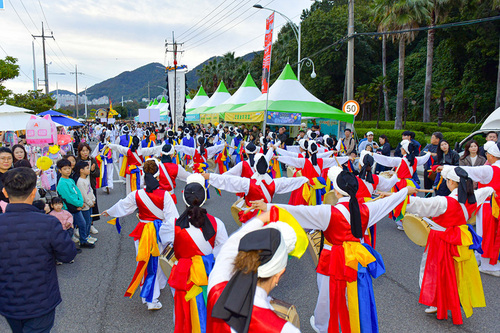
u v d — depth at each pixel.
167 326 4.32
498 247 5.61
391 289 5.25
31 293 2.79
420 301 4.32
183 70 18.55
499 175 5.43
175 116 18.69
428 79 31.52
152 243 4.38
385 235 7.70
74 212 6.66
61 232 2.93
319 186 7.62
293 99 15.55
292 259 6.43
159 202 4.32
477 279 4.29
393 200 3.71
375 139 27.42
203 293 3.46
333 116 14.91
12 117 11.42
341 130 17.64
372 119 50.03
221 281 1.99
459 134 21.97
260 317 1.75
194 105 32.47
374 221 3.62
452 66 39.97
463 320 4.42
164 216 4.39
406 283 5.45
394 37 31.25
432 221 4.30
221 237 3.59
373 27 44.59
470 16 32.72
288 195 11.83
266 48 14.16
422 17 28.66
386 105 38.94
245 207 5.63
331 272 3.47
